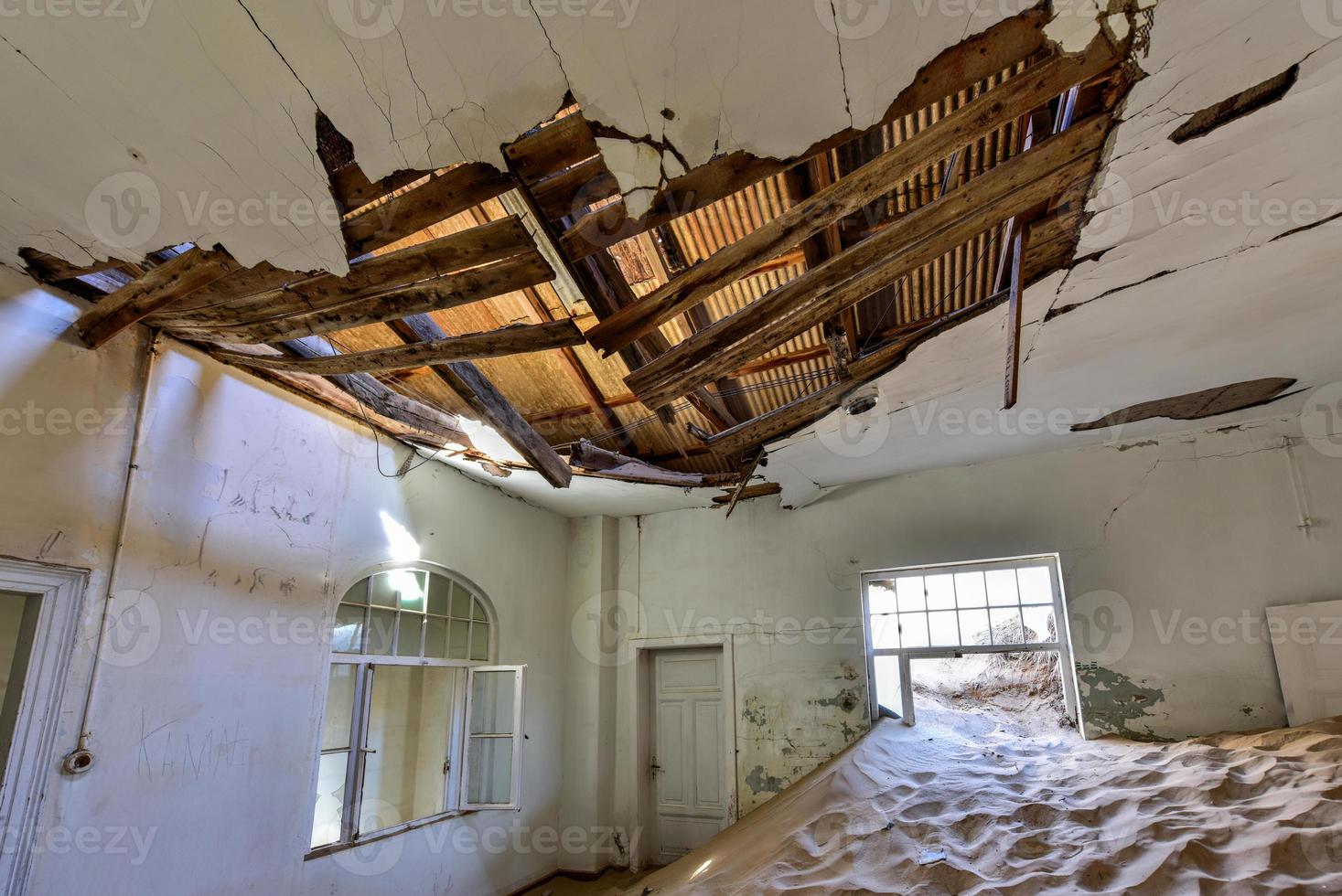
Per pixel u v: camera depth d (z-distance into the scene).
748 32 1.58
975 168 2.94
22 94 1.87
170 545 3.10
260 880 3.31
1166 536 4.56
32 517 2.62
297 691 3.64
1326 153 2.01
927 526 5.27
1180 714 4.26
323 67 1.71
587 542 6.40
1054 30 1.61
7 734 2.51
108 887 2.70
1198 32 1.61
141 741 2.88
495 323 4.15
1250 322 3.05
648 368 2.78
